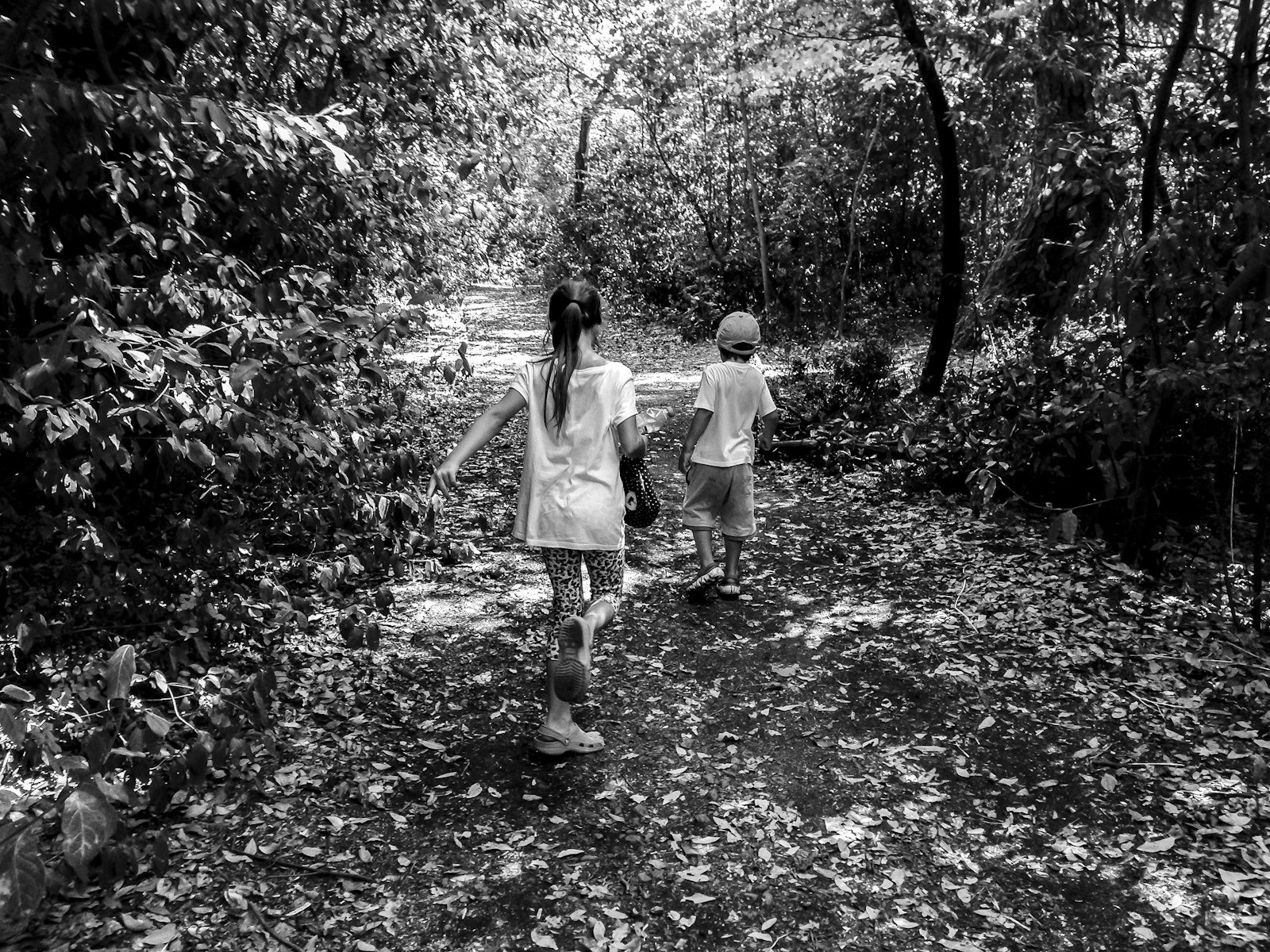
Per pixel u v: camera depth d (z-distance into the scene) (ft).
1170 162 19.89
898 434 28.22
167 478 13.21
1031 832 11.41
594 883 10.51
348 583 18.53
